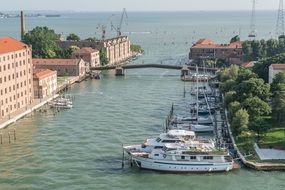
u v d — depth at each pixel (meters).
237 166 124.00
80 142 148.00
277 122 162.25
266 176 118.94
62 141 149.38
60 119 181.38
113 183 114.62
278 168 122.12
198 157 122.81
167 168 122.62
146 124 172.50
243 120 146.62
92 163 128.25
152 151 125.00
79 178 117.12
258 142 139.88
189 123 170.50
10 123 174.50
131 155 126.12
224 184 114.94
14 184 112.62
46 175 118.69
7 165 126.12
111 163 128.50
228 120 170.00
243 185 113.69
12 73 191.88
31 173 120.00
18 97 197.25
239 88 181.88
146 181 116.94
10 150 139.88
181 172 122.62
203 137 154.62
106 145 144.62
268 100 183.38
